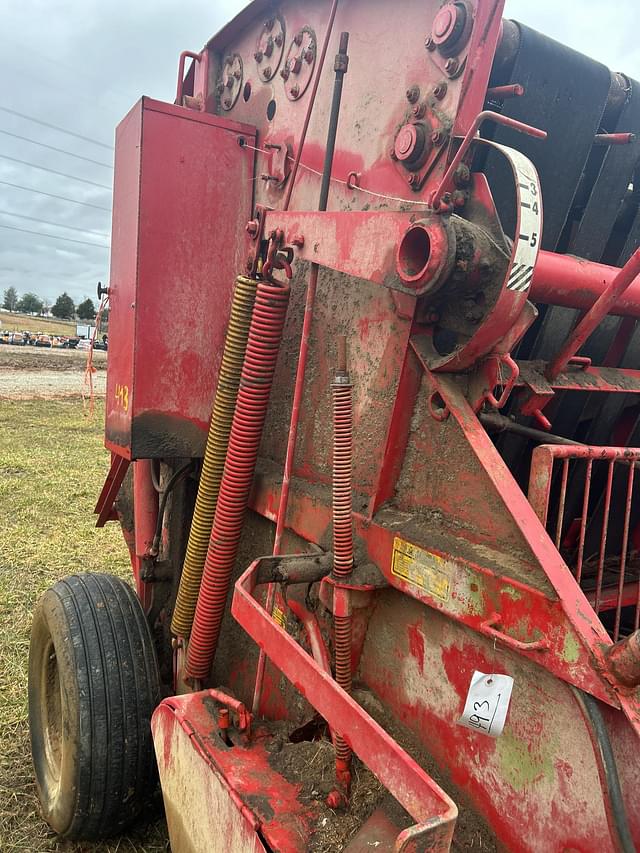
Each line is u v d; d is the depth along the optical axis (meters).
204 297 2.32
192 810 1.71
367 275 1.57
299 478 2.06
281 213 1.94
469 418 1.47
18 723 3.13
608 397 2.10
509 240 1.42
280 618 2.02
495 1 1.45
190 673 2.24
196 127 2.26
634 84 1.91
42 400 16.95
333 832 1.41
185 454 2.36
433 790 0.97
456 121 1.51
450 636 1.46
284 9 2.27
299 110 2.15
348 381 1.61
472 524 1.43
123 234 2.36
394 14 1.75
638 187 2.08
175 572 2.73
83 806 2.26
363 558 1.65
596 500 2.17
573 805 1.19
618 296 1.41
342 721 1.17
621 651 1.07
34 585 4.68
